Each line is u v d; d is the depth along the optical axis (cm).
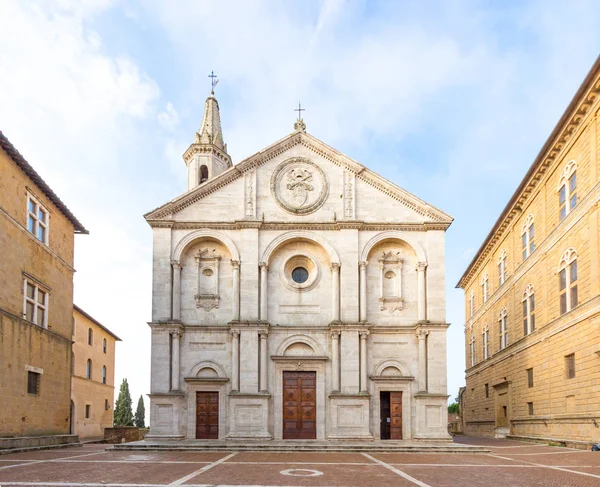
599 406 2977
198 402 3675
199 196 3888
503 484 1778
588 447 3072
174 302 3728
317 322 3781
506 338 4791
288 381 3709
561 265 3550
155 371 3619
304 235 3834
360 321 3706
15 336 3172
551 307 3703
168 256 3772
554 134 3503
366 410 3591
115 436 4647
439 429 3581
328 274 3847
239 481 1825
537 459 2623
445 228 3853
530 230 4216
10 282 3155
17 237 3241
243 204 3878
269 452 3058
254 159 3922
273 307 3800
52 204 3781
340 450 3144
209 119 5019
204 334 3738
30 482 1748
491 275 5328
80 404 5541
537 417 3900
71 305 4066
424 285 3794
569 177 3453
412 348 3744
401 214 3891
